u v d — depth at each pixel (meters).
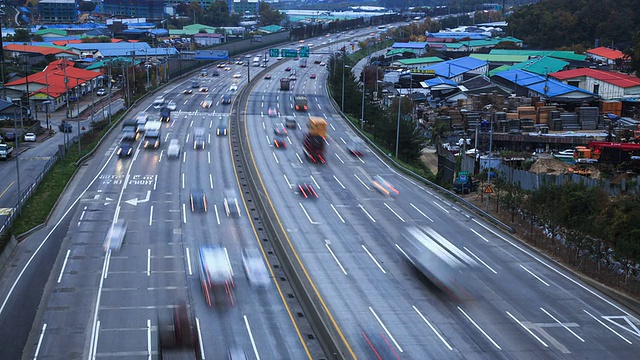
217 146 121.31
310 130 131.38
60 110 170.00
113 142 122.38
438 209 87.62
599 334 53.97
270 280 63.38
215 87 194.62
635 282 65.00
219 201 88.69
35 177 101.94
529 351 50.75
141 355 49.25
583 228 74.25
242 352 49.72
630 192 87.75
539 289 62.75
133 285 61.78
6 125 140.75
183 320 54.62
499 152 129.12
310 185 97.44
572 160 122.50
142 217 81.44
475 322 55.38
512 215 82.50
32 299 58.59
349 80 173.88
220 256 68.69
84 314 55.81
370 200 90.81
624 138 134.50
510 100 172.25
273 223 79.62
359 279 63.66
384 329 53.56
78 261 67.56
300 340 52.00
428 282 63.19
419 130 131.00
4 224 76.06
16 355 49.19
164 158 111.62
